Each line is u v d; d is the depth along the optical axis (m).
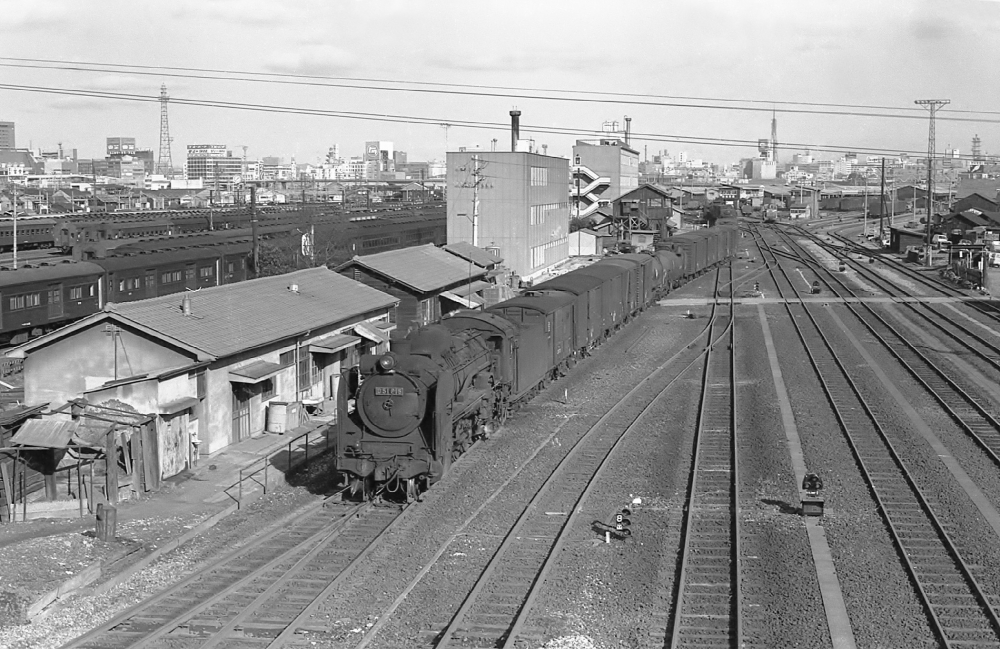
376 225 75.56
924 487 22.56
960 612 15.62
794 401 32.44
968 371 37.91
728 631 14.90
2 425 21.81
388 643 14.48
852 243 112.00
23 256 61.97
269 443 27.72
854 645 14.42
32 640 14.59
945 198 170.38
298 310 32.75
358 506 21.20
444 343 22.84
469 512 20.77
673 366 39.19
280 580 16.69
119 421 22.25
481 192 70.56
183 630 14.88
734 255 91.50
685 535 19.36
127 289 50.47
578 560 17.91
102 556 17.94
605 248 95.31
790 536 19.23
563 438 27.22
